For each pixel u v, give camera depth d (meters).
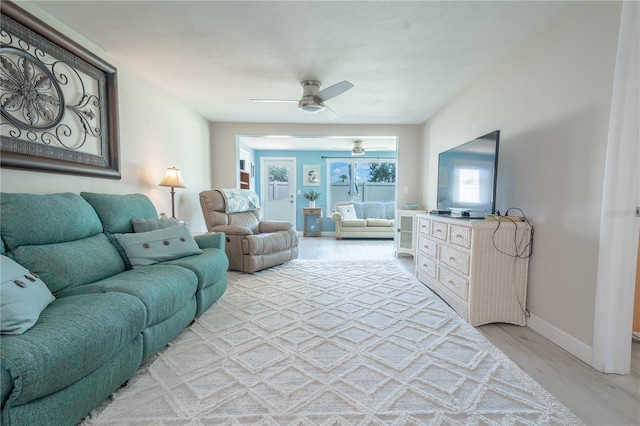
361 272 3.58
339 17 1.92
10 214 1.43
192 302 1.99
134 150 2.79
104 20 1.97
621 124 1.44
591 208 1.63
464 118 3.22
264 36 2.16
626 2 1.38
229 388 1.40
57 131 1.94
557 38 1.88
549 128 1.95
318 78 2.93
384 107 3.86
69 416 1.05
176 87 3.19
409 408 1.27
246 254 3.43
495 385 1.43
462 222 2.23
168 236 2.17
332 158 7.29
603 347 1.54
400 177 4.85
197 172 4.22
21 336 0.98
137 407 1.26
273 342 1.84
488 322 2.13
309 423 1.18
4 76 1.61
